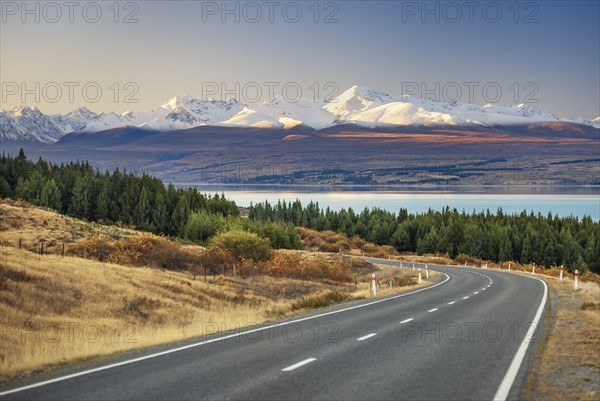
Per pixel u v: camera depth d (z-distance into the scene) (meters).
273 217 183.25
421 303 32.78
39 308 29.48
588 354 16.48
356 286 54.16
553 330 21.33
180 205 130.50
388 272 74.56
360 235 180.88
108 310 32.22
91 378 13.56
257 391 12.37
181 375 13.85
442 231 167.12
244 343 18.64
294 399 11.77
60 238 66.75
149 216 130.50
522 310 28.73
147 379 13.44
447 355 16.58
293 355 16.52
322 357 16.23
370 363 15.39
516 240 160.62
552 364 15.23
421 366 15.02
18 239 63.47
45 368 15.07
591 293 37.88
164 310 34.50
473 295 38.44
